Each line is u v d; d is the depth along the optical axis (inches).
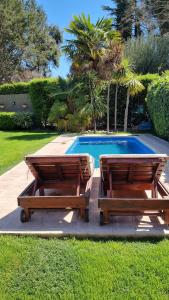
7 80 1143.6
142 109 637.9
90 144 480.7
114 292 93.6
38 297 93.2
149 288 94.7
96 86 598.5
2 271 107.5
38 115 700.0
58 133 602.2
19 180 231.8
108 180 169.6
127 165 153.9
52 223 148.6
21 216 149.9
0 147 411.5
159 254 114.7
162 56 903.1
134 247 121.9
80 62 607.5
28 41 1148.5
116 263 109.3
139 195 186.5
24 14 1118.4
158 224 143.8
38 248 122.9
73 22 583.8
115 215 144.1
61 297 92.3
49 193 194.5
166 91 370.6
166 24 1072.2
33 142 459.2
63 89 641.0
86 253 117.2
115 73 564.7
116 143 486.3
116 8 1218.6
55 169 166.4
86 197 147.5
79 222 148.9
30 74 1200.2
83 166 162.9
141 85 573.0
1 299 92.7
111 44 565.9
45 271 106.3
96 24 606.2
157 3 1080.2
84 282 99.3
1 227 145.2
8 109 772.0
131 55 868.0
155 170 159.3
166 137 431.8
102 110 602.5
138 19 1151.6
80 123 612.7
